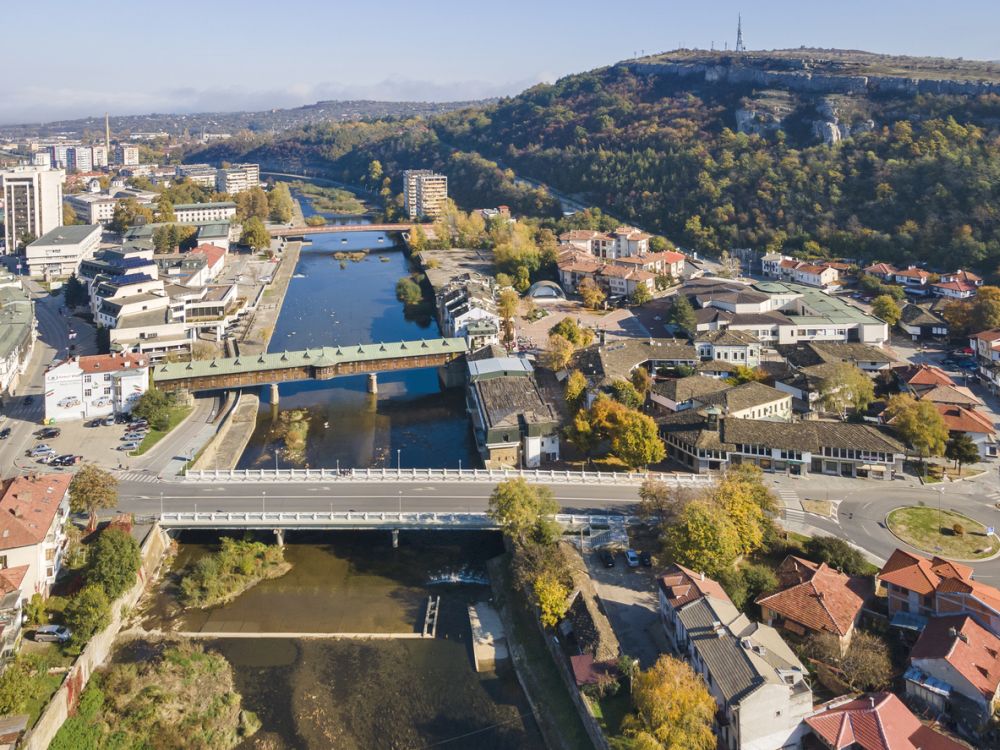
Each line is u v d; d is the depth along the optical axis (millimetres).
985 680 90938
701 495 130000
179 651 113562
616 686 98688
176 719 101562
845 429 157625
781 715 87688
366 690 106875
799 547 125375
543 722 100438
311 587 130250
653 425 158375
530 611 118625
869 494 147000
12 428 184875
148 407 184000
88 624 106688
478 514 137375
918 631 104625
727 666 92375
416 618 122438
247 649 115125
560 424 175750
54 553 121188
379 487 152750
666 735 85625
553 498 136625
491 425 167875
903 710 88250
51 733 95062
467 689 107000
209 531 143875
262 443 187375
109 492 135375
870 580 115125
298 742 98625
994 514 139000
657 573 124312
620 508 142875
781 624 108812
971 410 177750
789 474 155500
